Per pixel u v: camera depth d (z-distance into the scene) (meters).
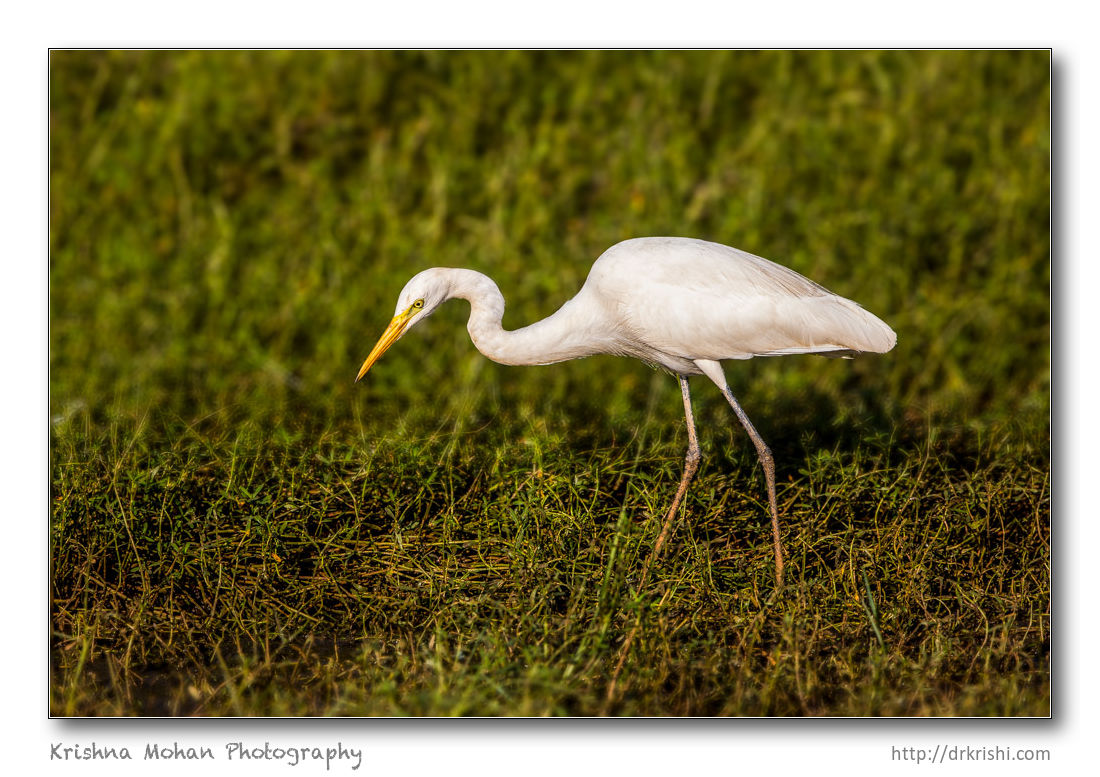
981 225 14.62
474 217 15.26
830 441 10.77
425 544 9.09
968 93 17.19
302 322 13.20
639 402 12.12
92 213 15.02
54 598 8.51
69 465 9.18
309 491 9.55
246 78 17.38
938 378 12.73
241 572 8.79
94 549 8.71
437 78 17.94
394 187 15.51
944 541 8.95
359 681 7.77
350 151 16.80
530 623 8.02
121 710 7.44
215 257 13.94
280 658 8.19
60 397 11.60
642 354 9.74
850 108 16.92
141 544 8.75
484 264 13.79
